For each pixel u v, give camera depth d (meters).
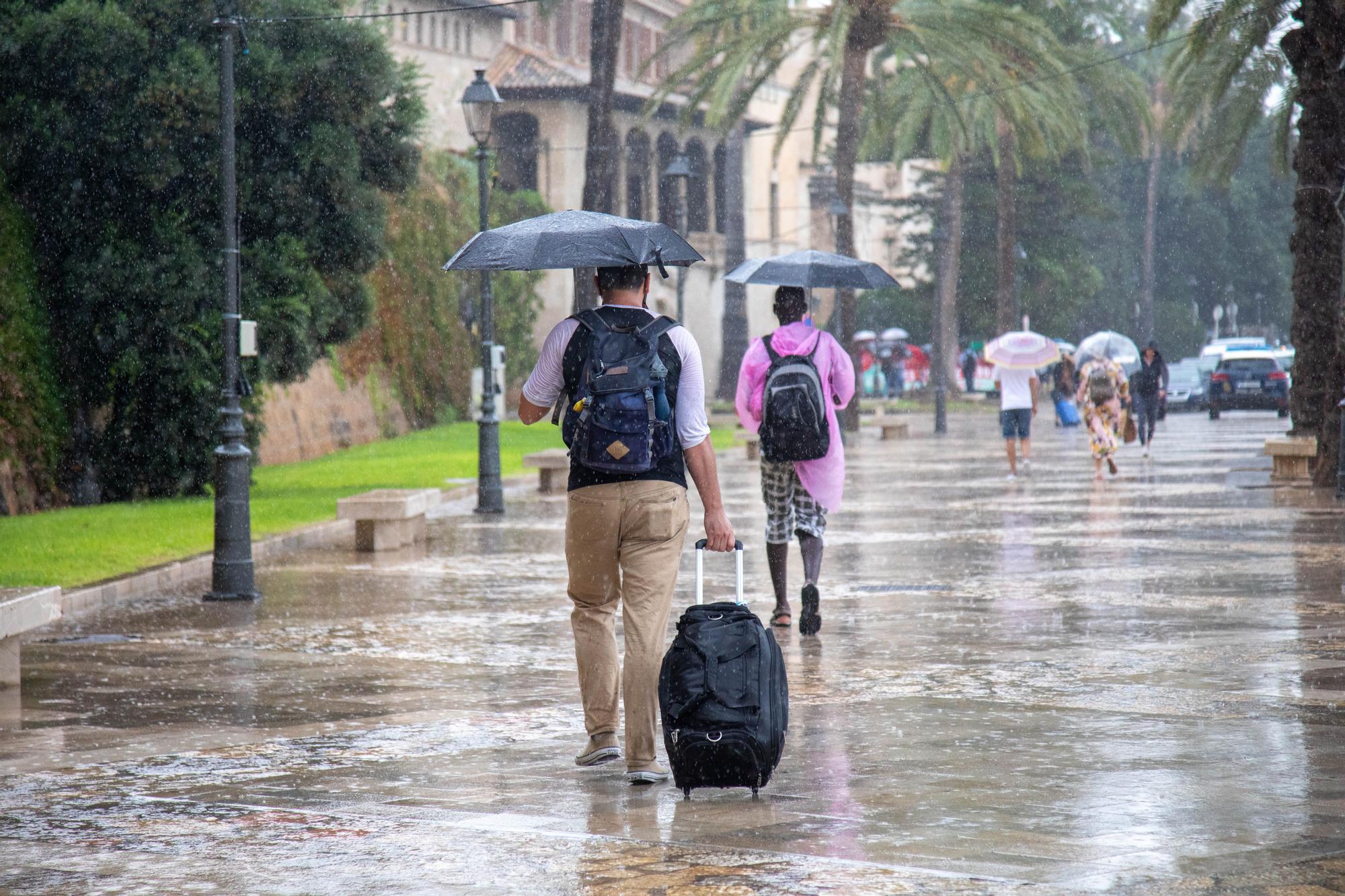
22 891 8.70
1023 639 18.17
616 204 119.44
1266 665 15.84
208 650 18.75
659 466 11.12
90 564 26.89
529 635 19.58
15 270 41.59
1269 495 38.59
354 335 47.75
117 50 40.53
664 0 125.69
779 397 18.33
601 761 11.80
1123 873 8.53
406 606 22.66
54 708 14.97
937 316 118.69
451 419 87.94
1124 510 35.88
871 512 36.69
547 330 105.44
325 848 9.46
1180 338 175.00
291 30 43.41
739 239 136.88
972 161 130.88
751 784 10.41
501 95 109.50
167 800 10.97
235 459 24.00
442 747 12.73
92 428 44.62
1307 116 41.28
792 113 80.56
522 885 8.53
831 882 8.43
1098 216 134.12
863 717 13.58
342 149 44.25
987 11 78.19
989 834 9.45
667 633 19.06
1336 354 38.81
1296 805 10.10
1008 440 46.72
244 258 43.50
